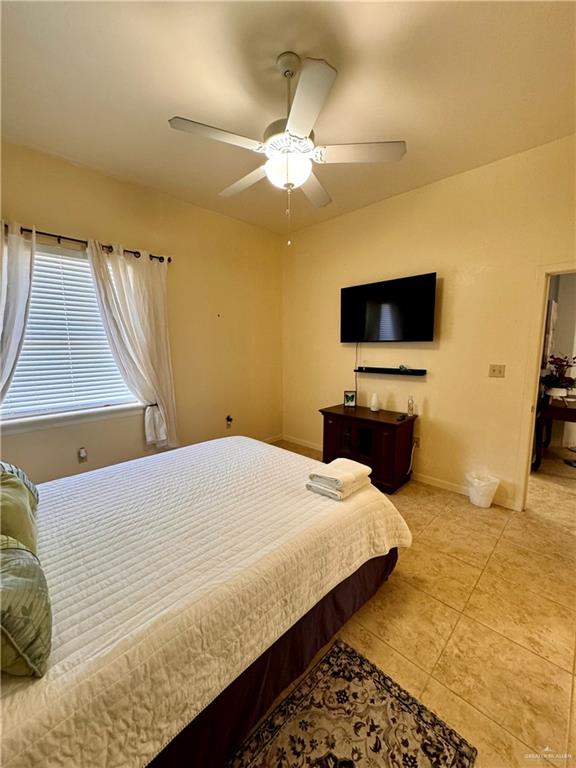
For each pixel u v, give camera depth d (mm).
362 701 1253
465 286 2783
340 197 3139
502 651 1456
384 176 2746
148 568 1148
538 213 2391
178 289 3248
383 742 1122
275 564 1192
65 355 2623
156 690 845
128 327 2828
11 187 2266
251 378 4078
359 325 3449
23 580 833
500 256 2584
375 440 3021
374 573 1713
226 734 1047
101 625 916
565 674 1352
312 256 3936
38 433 2496
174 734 866
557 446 4301
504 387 2668
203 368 3557
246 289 3887
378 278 3332
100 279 2641
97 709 758
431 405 3096
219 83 1737
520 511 2662
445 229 2836
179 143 2277
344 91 1798
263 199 3164
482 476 2814
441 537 2312
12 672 744
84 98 1848
